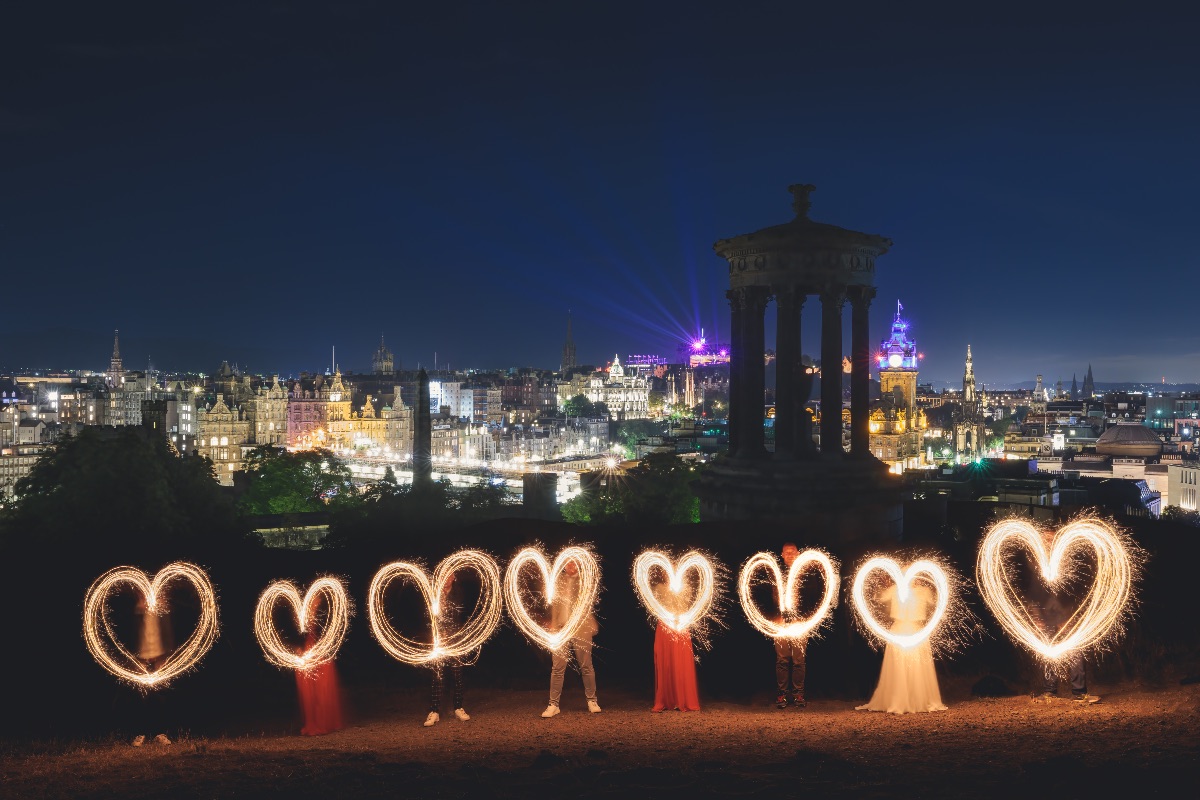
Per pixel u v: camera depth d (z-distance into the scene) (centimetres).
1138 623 2667
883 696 2205
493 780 1512
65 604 3000
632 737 1911
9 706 2372
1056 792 1312
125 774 1641
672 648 2302
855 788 1399
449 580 2352
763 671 2620
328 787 1491
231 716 2384
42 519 6662
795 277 4253
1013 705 2178
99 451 6925
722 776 1484
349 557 3500
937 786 1395
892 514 4188
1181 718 1825
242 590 3173
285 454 15012
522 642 2862
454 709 2273
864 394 4403
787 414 4325
